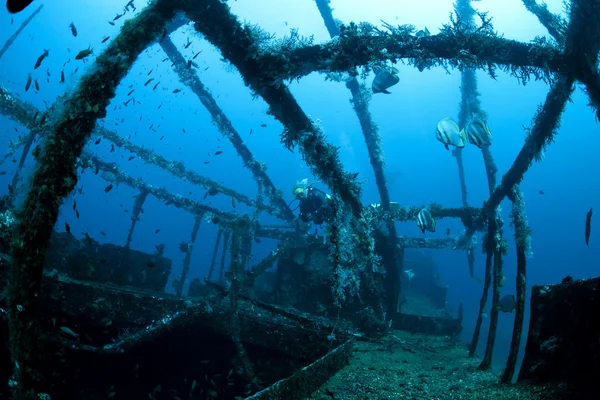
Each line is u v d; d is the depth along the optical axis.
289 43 3.95
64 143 3.04
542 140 5.52
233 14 3.75
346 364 5.39
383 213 8.98
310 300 9.32
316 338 6.07
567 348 3.98
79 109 3.13
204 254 80.69
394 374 5.18
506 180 6.59
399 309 13.20
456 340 8.78
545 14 4.73
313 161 4.77
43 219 2.89
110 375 6.50
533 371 4.42
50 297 4.92
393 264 9.28
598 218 86.00
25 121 6.67
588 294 3.76
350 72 4.14
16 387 2.64
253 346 6.50
